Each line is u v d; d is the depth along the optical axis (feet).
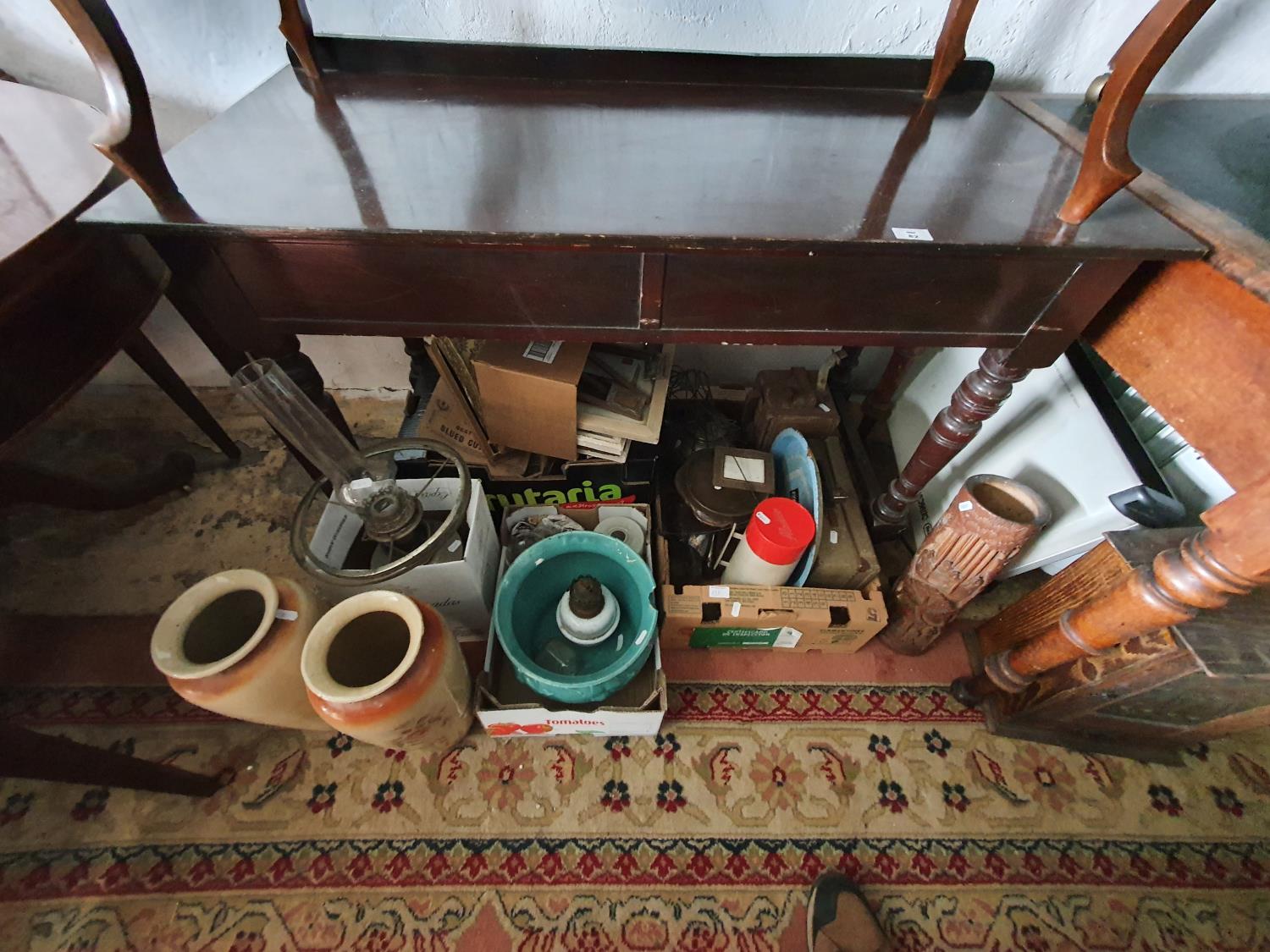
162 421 4.82
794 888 3.04
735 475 3.66
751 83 2.78
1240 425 1.95
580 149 2.24
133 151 1.68
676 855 3.11
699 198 2.01
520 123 2.39
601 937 2.88
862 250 1.88
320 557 3.01
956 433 2.92
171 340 4.49
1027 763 3.46
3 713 3.42
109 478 4.40
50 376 1.87
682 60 2.70
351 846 3.09
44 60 3.16
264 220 1.79
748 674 3.75
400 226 1.80
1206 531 2.16
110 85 1.61
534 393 3.17
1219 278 1.95
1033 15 2.87
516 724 3.13
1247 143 2.61
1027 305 2.22
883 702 3.67
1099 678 2.93
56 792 3.18
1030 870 3.13
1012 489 3.06
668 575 3.58
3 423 1.79
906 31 2.98
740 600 3.30
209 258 1.95
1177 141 2.61
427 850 3.09
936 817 3.28
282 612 2.64
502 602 3.10
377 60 2.64
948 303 2.20
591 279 2.07
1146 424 3.27
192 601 2.60
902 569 4.16
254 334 2.21
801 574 3.43
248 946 2.81
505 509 3.65
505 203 1.93
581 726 3.22
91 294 1.95
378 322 2.21
